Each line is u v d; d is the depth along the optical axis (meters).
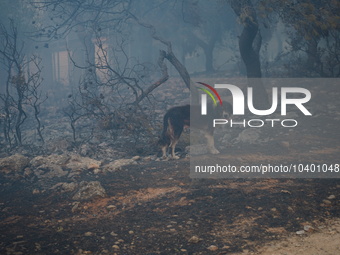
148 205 5.87
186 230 4.92
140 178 7.31
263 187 6.31
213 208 5.54
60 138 10.98
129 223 5.25
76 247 4.55
